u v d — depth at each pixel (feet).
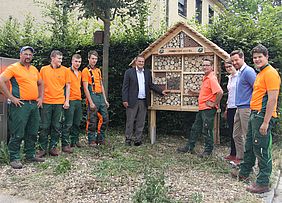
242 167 16.22
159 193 12.97
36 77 18.24
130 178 15.96
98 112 22.58
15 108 17.40
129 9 24.26
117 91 28.30
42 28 32.81
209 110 20.02
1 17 46.73
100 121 22.59
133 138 25.20
